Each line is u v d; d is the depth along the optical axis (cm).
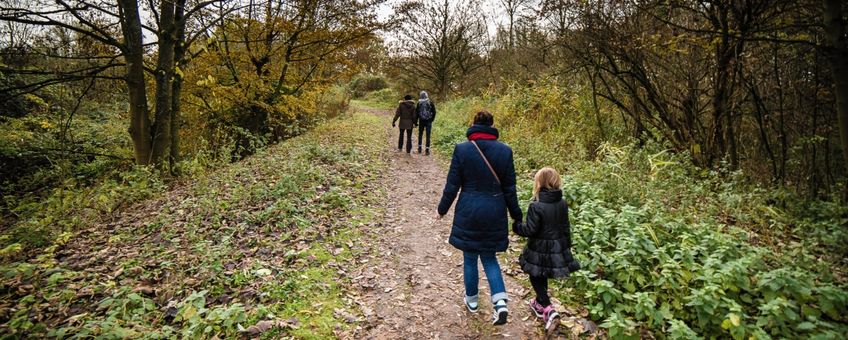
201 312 323
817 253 447
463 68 2555
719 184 658
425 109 1048
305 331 331
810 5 522
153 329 325
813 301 333
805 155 646
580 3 788
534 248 334
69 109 1390
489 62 2244
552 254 327
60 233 545
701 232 442
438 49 2564
